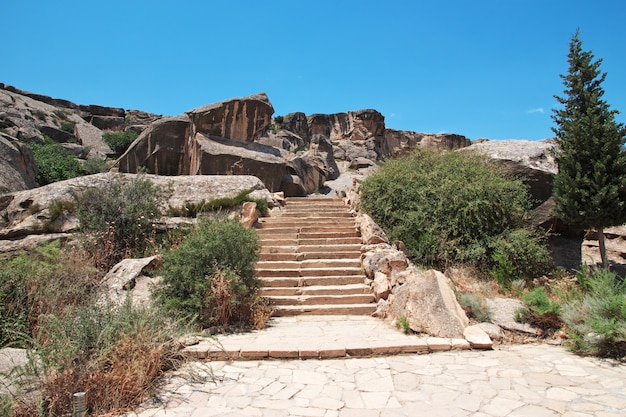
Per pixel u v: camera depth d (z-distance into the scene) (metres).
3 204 10.12
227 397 4.08
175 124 16.86
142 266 7.67
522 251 8.49
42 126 30.72
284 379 4.53
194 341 5.51
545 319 6.06
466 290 7.59
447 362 5.00
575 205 8.71
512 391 4.12
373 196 10.65
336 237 10.00
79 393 3.44
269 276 8.44
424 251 8.95
